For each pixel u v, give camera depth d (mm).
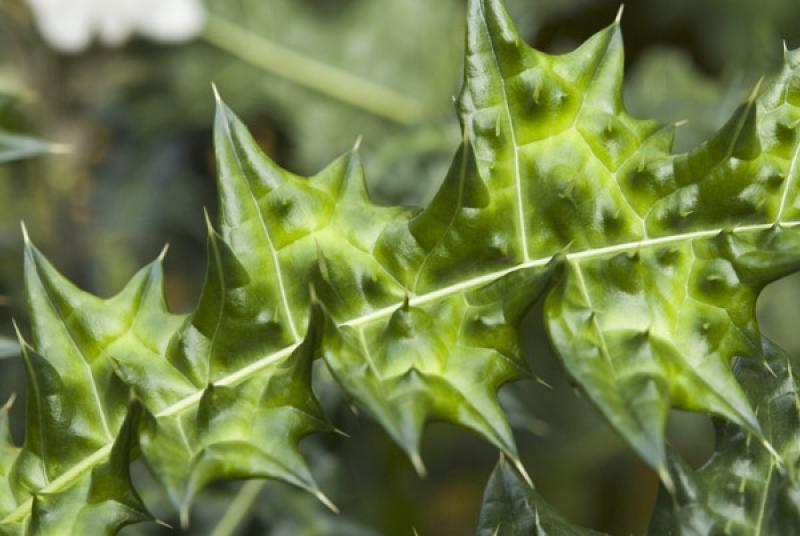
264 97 1321
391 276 813
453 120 1195
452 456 1425
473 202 810
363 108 1324
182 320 822
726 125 811
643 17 1305
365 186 821
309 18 1315
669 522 817
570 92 818
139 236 1299
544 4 1274
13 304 1152
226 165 813
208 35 1287
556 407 1342
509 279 802
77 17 1144
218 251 806
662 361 787
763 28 1265
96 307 820
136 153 1312
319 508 1090
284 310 812
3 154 925
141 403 787
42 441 810
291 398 795
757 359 801
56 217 1217
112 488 798
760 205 813
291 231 815
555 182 816
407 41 1323
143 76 1259
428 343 798
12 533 803
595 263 812
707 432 1315
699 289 807
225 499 1088
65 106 1208
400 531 1104
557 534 823
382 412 773
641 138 821
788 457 818
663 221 816
